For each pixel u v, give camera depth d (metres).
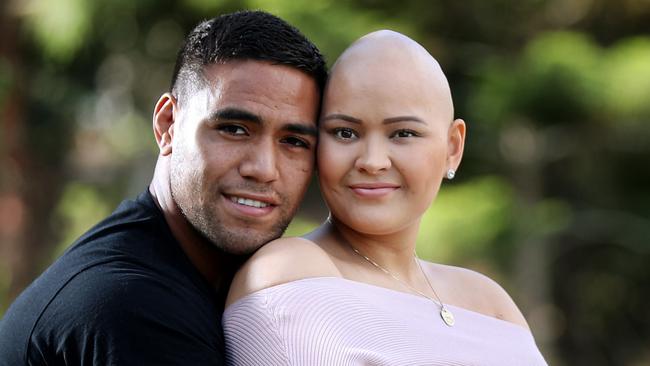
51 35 9.54
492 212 9.14
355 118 2.77
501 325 2.97
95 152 12.62
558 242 11.35
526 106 9.08
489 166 10.13
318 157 2.86
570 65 8.93
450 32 10.14
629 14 11.28
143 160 10.80
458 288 3.10
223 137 2.81
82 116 11.37
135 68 10.23
